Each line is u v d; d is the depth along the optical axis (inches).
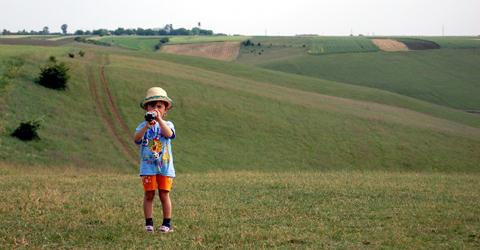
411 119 3125.0
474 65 5959.6
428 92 4886.8
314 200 557.9
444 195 622.5
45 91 2282.2
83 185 694.5
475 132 3046.3
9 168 1375.5
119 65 3152.1
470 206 529.7
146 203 365.7
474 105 4552.2
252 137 2359.7
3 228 383.2
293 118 2674.7
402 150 2397.9
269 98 3002.0
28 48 3196.4
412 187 700.0
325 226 410.0
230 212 473.4
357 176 914.7
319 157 2233.0
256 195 596.7
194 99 2709.2
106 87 2573.8
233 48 7185.0
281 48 7140.8
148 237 358.0
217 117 2529.5
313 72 5565.9
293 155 2212.1
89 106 2297.0
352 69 5698.8
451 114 3858.3
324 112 2871.6
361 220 441.7
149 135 354.3
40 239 351.6
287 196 587.8
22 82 2289.6
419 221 436.8
